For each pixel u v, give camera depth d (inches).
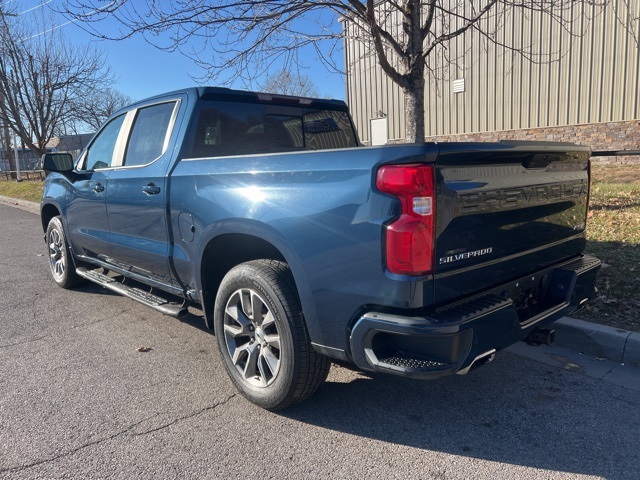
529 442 114.4
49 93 797.9
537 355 161.5
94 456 110.6
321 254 108.2
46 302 224.7
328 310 109.4
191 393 139.6
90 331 188.7
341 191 104.4
